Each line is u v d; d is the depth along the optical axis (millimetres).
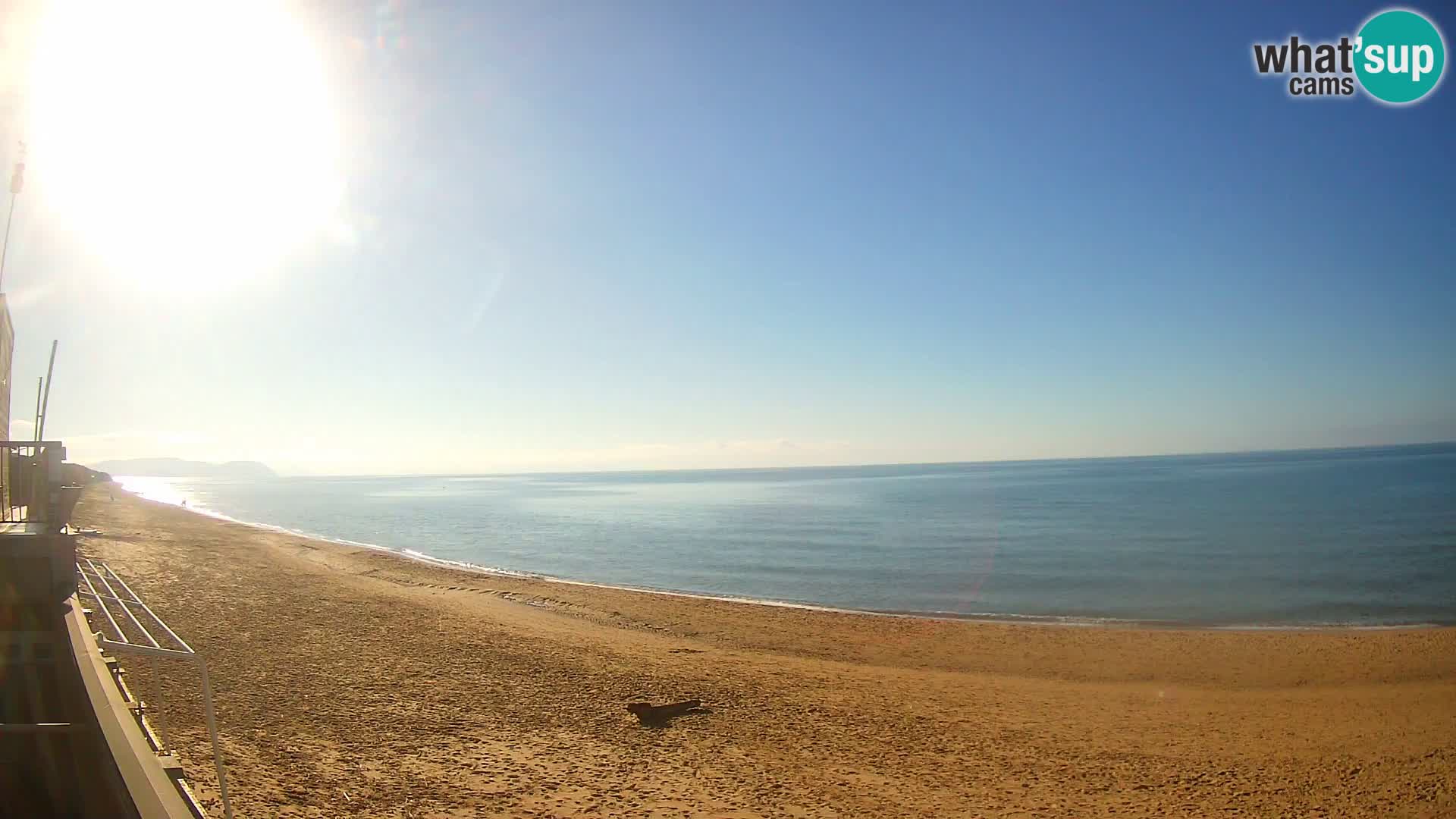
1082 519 62250
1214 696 15594
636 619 23266
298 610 19984
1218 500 78000
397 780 9133
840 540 50750
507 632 18906
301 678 13312
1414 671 17766
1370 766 11328
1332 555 38156
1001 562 38844
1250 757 11719
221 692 12047
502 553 45344
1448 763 11492
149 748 5262
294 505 107188
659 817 8664
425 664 15000
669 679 15008
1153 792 10211
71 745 6230
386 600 22812
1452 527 48312
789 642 20516
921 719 13258
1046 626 23031
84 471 73125
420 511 90875
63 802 6020
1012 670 17938
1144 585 31516
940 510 77750
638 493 145250
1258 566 35344
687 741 11406
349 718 11336
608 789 9406
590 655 16797
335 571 30203
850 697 14484
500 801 8797
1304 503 70375
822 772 10438
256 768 8953
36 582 11164
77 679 7359
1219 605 27094
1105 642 20984
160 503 79562
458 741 10758
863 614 24938
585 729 11703
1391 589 29562
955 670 17969
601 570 37844
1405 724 13570
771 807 9141
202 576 24953
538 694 13438
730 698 13820
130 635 15180
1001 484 146125
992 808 9500
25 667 9234
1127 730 13102
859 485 161250
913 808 9391
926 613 25953
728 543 49938
